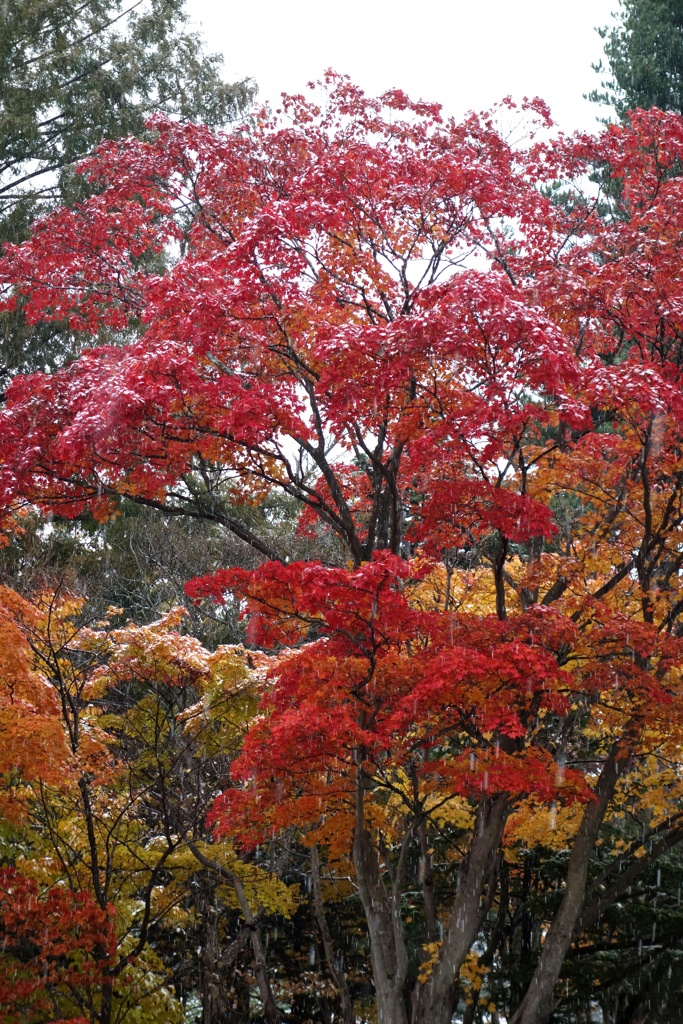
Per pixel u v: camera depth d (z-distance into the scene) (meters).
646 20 27.28
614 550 12.60
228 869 14.63
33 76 27.59
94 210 14.25
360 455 14.73
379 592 9.67
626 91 27.77
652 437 11.26
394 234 12.52
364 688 10.34
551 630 10.38
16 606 12.84
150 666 14.06
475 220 13.21
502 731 9.73
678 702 10.67
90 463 11.45
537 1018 11.67
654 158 13.66
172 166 14.12
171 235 15.02
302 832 16.59
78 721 13.21
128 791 14.70
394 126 13.39
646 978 14.60
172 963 17.70
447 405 10.61
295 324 11.61
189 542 26.70
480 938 19.05
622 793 14.52
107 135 27.47
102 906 12.66
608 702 11.51
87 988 12.25
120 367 11.23
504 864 15.22
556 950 11.79
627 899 15.25
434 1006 11.24
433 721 10.87
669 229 12.22
